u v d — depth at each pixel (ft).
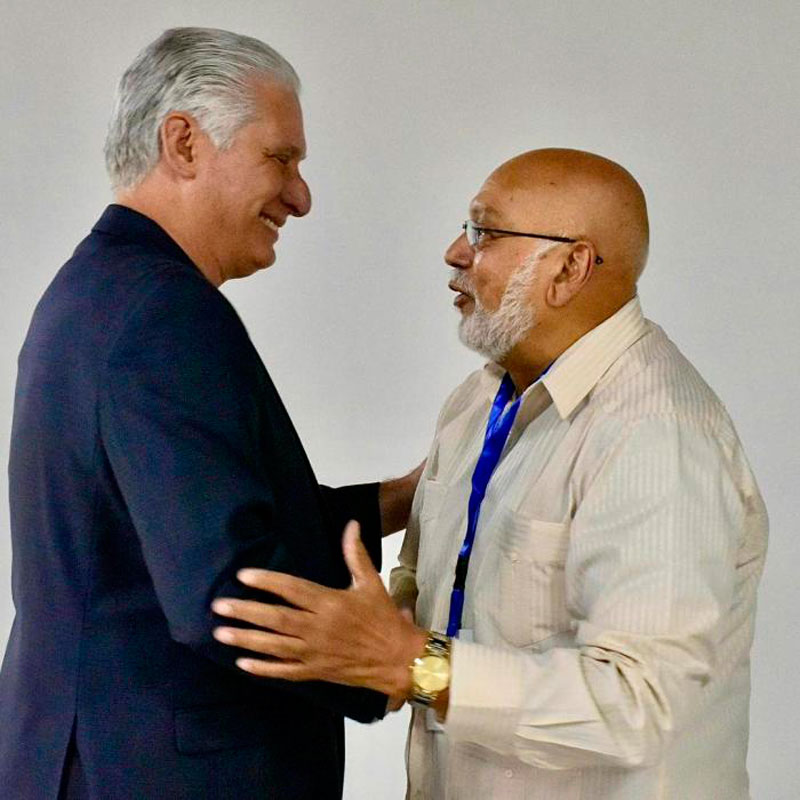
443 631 5.84
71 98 9.96
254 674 4.58
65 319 4.96
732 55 9.32
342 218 9.93
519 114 9.66
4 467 10.26
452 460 6.41
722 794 5.75
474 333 5.75
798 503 9.50
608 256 5.57
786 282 9.37
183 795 4.95
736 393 9.52
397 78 9.78
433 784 5.89
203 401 4.63
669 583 4.92
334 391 10.06
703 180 9.43
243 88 5.28
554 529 5.36
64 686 4.95
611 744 4.83
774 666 9.59
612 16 9.47
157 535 4.57
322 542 5.22
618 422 5.26
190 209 5.31
